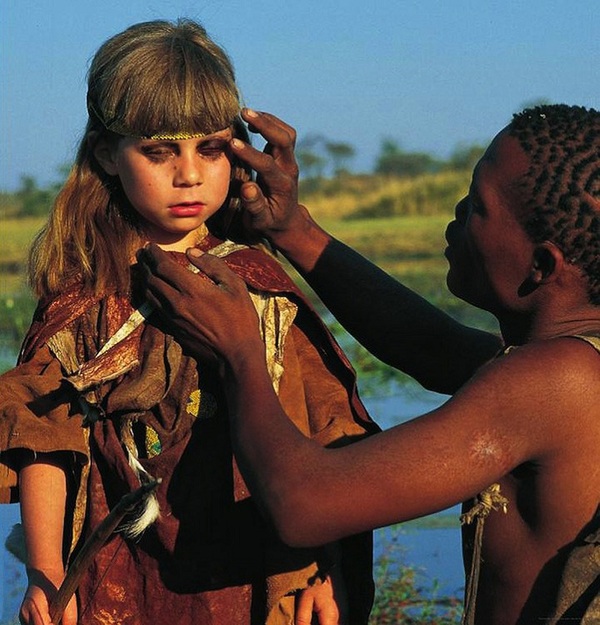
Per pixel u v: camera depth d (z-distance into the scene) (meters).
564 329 3.23
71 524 3.65
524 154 3.22
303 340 3.75
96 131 3.72
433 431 3.02
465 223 3.43
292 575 3.52
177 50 3.60
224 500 3.57
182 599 3.58
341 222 28.33
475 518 3.21
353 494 2.99
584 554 3.03
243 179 3.89
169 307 3.41
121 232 3.74
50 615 3.43
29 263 3.79
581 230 3.15
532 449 3.06
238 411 3.20
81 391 3.51
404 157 41.06
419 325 4.00
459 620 5.79
